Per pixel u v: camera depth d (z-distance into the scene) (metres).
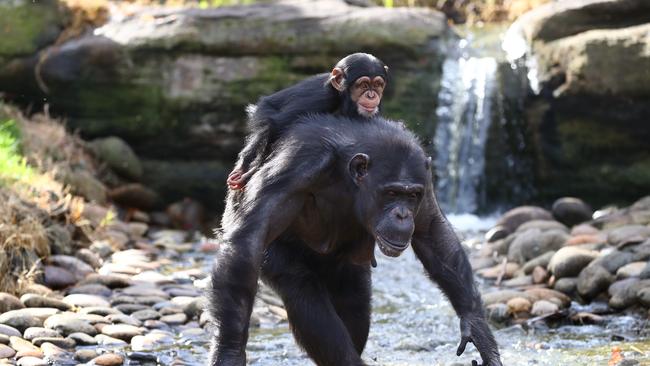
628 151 18.11
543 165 18.92
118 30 20.06
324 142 8.09
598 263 13.21
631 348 10.78
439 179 19.34
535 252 14.80
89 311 11.89
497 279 14.51
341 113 10.00
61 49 19.83
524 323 12.10
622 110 17.83
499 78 19.27
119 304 12.46
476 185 19.42
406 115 19.16
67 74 19.73
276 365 10.51
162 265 15.31
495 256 15.59
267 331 12.04
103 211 17.19
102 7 20.89
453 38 20.19
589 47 17.88
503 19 24.98
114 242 16.03
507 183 19.34
